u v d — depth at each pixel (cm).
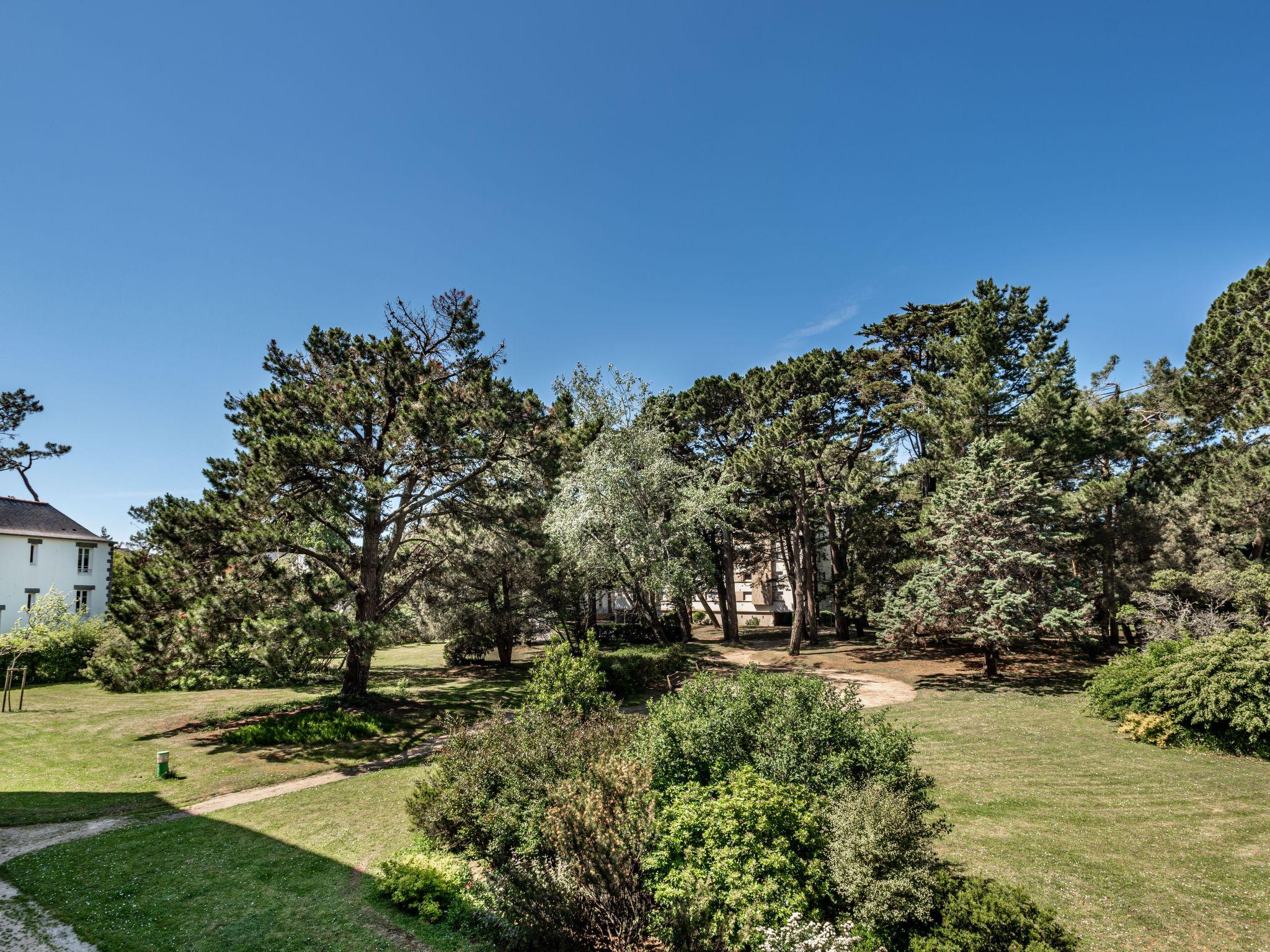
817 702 1012
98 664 1822
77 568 3756
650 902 748
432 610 2981
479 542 2534
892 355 3212
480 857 966
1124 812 1140
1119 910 820
